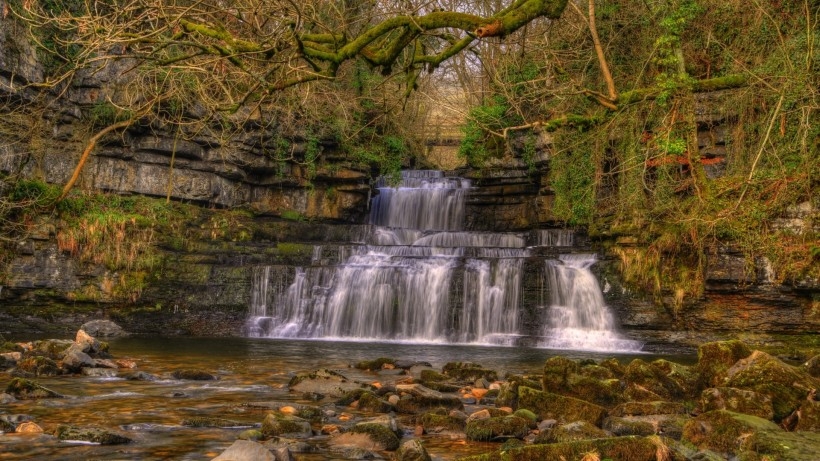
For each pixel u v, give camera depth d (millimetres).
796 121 14398
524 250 19047
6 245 16703
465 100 26953
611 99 8844
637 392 7023
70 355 9602
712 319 15859
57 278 17328
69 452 5160
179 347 14344
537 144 21469
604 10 17141
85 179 18547
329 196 23359
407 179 25016
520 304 17484
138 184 19500
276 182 22266
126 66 18672
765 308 15352
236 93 11852
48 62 17641
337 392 8031
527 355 13945
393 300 18141
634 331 16547
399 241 21922
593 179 19125
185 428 6043
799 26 14688
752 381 6426
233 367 10953
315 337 18000
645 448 4664
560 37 15195
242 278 18609
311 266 18688
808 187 13688
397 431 5891
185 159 20359
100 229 17750
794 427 5828
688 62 17500
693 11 14188
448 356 13523
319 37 9117
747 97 15289
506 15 8289
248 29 10312
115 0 9219
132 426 6070
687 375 7273
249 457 4641
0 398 7215
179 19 8594
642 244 16922
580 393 7109
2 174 16578
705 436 5293
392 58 8750
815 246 14484
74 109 18297
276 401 7496
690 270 16094
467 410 7090
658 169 16406
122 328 17625
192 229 19750
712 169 16953
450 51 9680
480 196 23547
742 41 16250
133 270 18016
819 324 14805
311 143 22281
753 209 14852
